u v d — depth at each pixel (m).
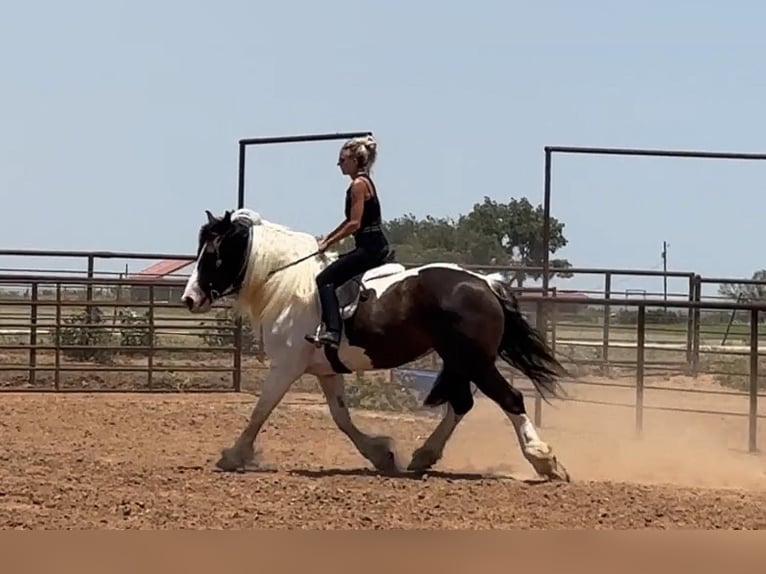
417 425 13.52
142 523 6.94
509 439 12.45
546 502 7.90
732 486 9.59
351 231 8.96
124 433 12.00
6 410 13.70
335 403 9.59
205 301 9.25
